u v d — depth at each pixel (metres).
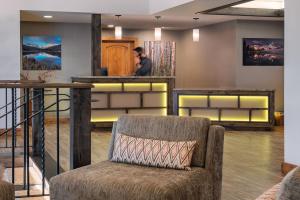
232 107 9.23
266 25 10.66
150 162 3.34
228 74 10.80
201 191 3.17
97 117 9.10
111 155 3.64
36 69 10.86
